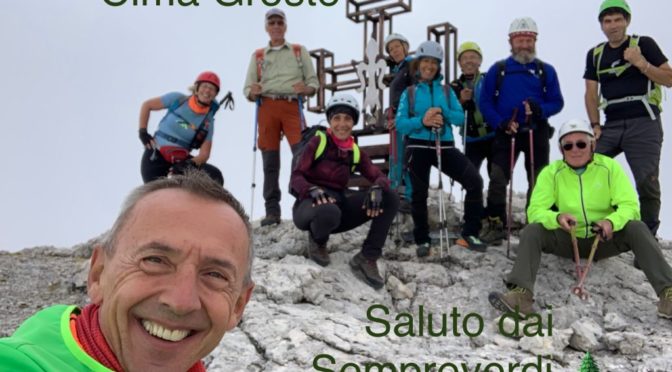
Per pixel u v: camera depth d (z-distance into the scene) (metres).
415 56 5.21
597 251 4.82
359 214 4.79
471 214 5.30
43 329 1.21
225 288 1.25
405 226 5.67
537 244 4.55
